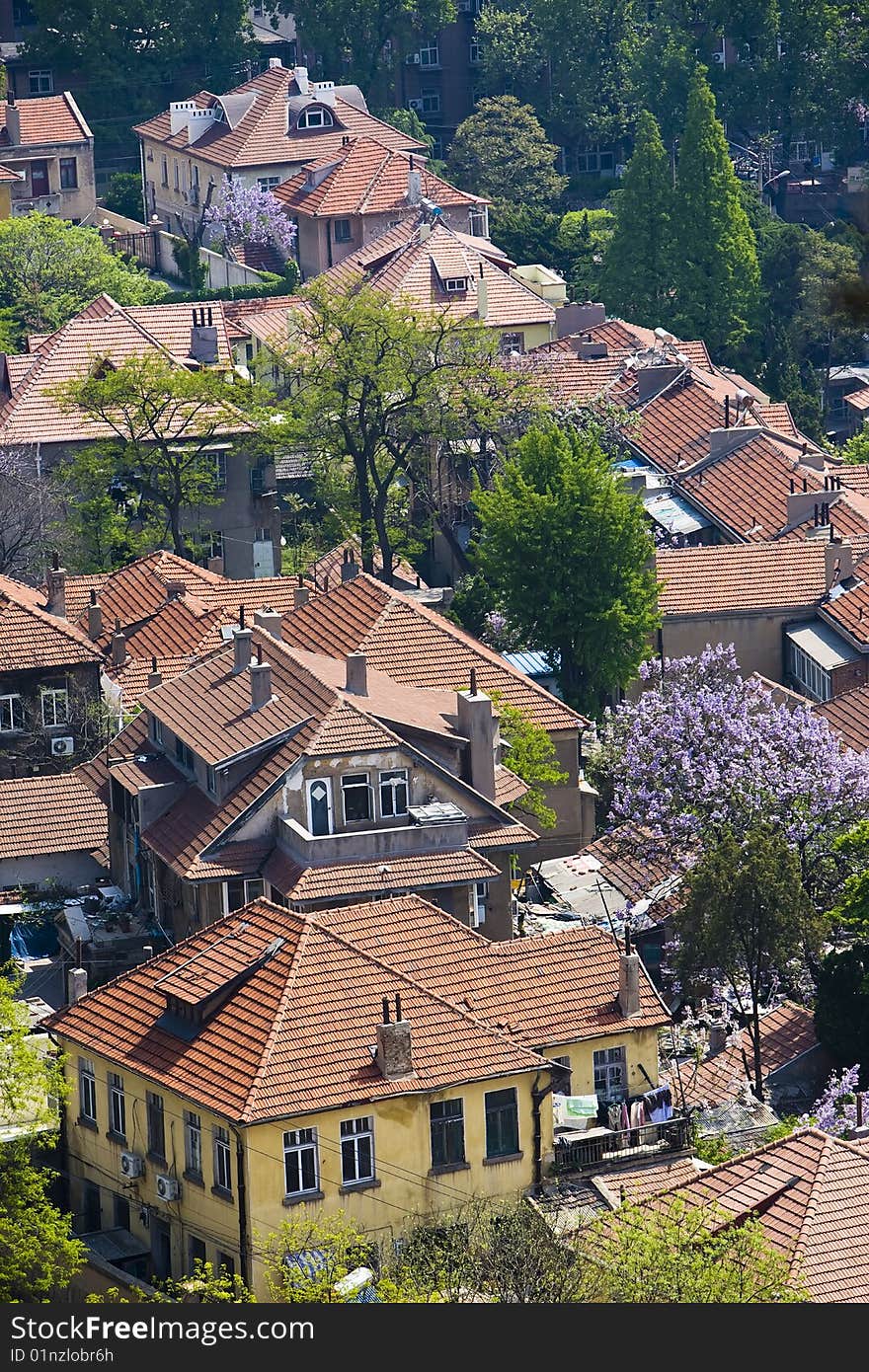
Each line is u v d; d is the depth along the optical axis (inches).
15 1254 7711.6
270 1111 7795.3
